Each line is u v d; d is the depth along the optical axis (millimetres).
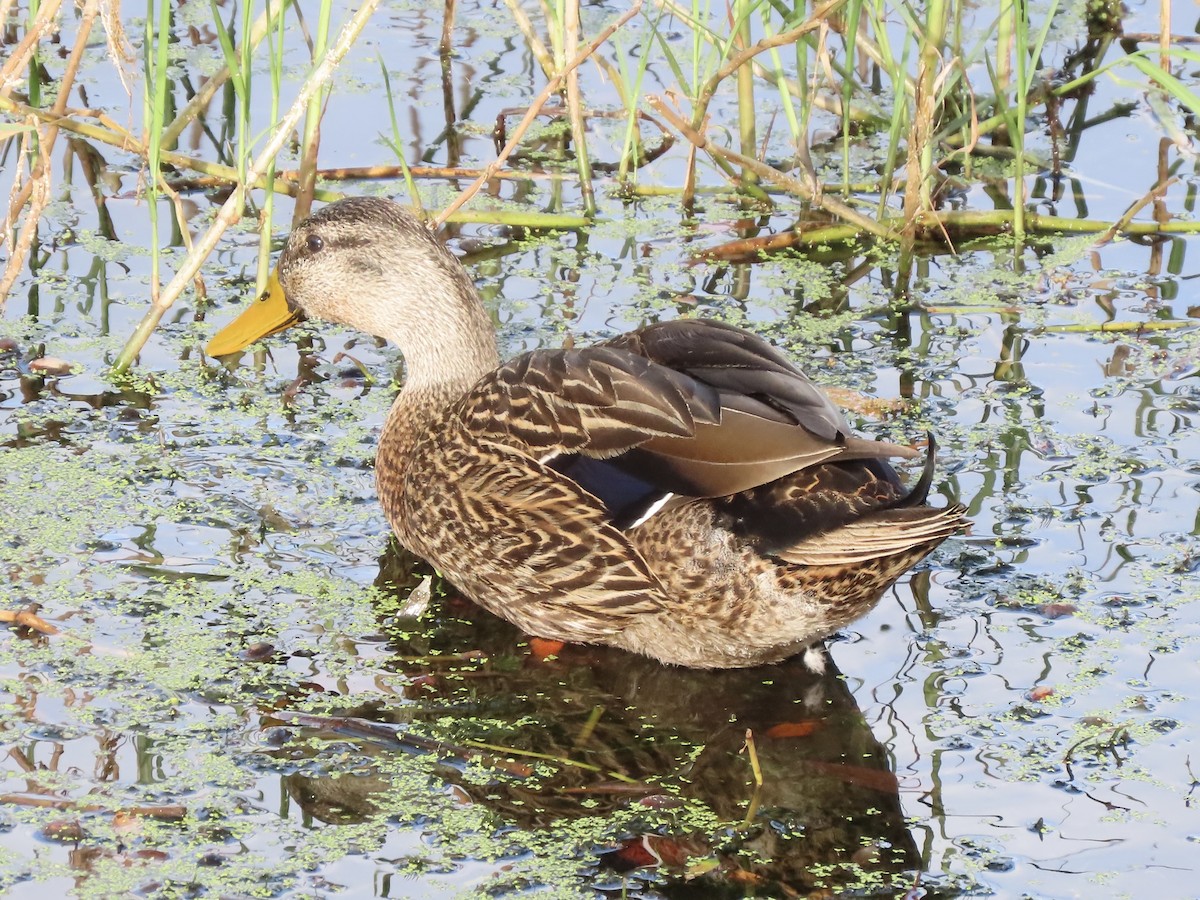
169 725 8812
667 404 9023
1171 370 12570
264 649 9492
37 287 13719
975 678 9242
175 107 15938
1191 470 11211
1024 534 10555
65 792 8234
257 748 8664
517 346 12867
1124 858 7809
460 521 9828
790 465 8469
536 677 9500
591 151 16109
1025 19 13766
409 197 14922
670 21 17109
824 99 16156
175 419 11984
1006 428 11812
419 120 16203
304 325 13562
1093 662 9328
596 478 9258
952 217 14672
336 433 11898
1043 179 15516
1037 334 13195
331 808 8219
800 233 14656
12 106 11758
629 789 8469
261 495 11086
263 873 7715
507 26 18094
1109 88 16703
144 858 7789
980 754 8633
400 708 9117
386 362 13047
